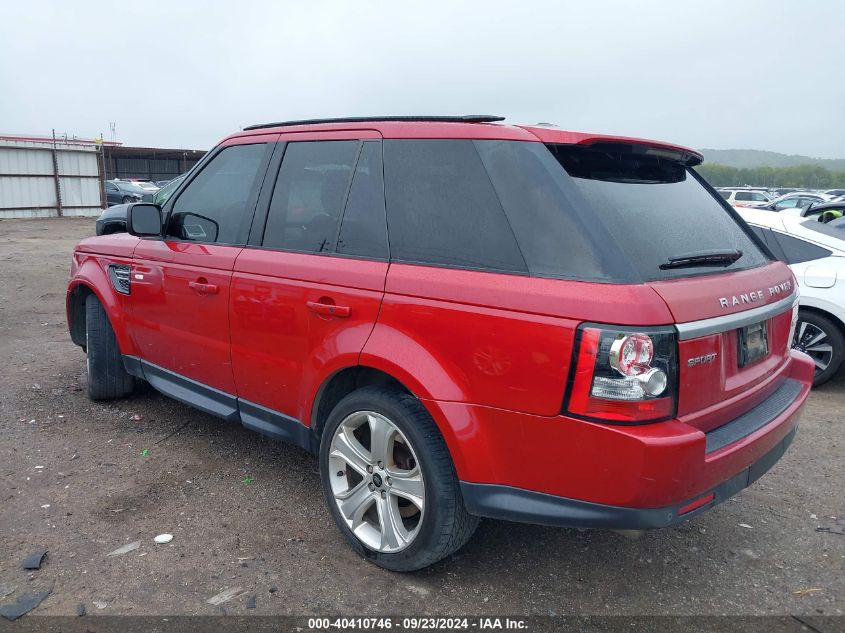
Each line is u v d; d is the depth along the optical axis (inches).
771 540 133.1
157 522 133.5
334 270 121.7
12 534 127.3
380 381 123.1
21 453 164.2
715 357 98.0
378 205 120.5
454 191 110.6
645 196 111.0
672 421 91.9
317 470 159.8
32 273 468.1
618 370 87.5
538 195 101.3
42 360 247.8
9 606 106.1
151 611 106.0
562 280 94.6
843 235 229.3
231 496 145.3
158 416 191.8
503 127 109.5
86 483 149.3
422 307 106.8
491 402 99.1
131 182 1358.3
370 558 119.6
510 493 100.0
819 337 225.3
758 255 127.3
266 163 144.5
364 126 128.1
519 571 120.2
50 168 1140.5
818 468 167.8
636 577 119.4
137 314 174.1
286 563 120.4
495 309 98.3
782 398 120.5
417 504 110.3
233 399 148.4
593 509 93.0
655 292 90.8
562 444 93.0
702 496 96.4
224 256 145.0
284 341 130.9
